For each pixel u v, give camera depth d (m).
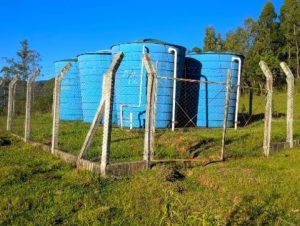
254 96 40.97
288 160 10.96
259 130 15.64
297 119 23.19
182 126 18.34
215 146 12.38
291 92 13.38
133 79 16.25
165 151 11.30
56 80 11.67
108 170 9.12
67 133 15.18
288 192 7.90
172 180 8.80
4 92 23.94
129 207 7.17
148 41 16.25
